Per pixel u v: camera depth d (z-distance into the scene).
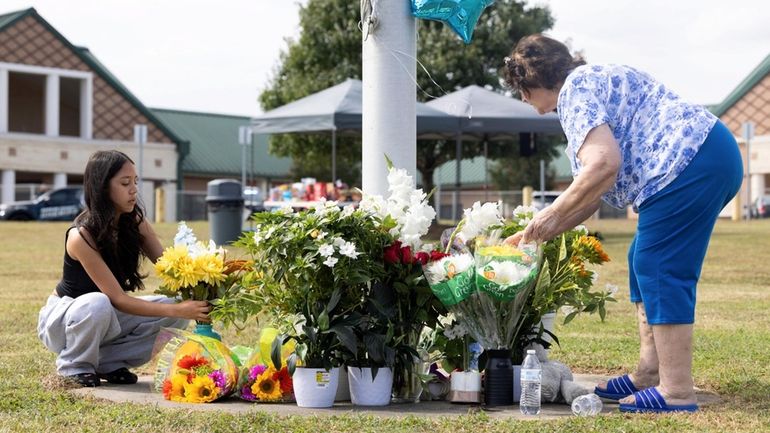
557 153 36.28
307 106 19.70
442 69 32.94
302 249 4.87
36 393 5.09
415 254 5.00
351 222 4.93
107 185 5.58
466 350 5.08
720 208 4.65
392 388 5.09
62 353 5.55
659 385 4.76
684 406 4.61
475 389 4.99
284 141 35.62
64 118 52.00
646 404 4.65
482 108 19.77
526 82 4.88
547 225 4.71
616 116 4.67
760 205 43.66
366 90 6.15
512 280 4.84
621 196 4.77
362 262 4.86
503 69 5.01
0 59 46.28
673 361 4.63
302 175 44.78
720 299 10.70
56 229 28.02
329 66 34.88
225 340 7.27
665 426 4.23
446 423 4.30
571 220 4.99
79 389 5.41
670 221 4.56
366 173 6.15
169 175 50.72
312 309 4.93
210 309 5.35
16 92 50.75
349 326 4.88
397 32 6.09
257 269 5.05
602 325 8.34
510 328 5.01
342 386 5.17
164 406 4.87
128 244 5.75
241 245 5.07
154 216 44.72
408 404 5.04
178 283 5.32
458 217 33.31
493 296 4.87
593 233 5.48
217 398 5.07
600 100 4.64
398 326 5.00
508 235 5.43
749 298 10.83
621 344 7.16
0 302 10.23
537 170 41.56
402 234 5.04
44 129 50.69
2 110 46.56
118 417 4.42
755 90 48.47
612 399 5.22
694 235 4.58
